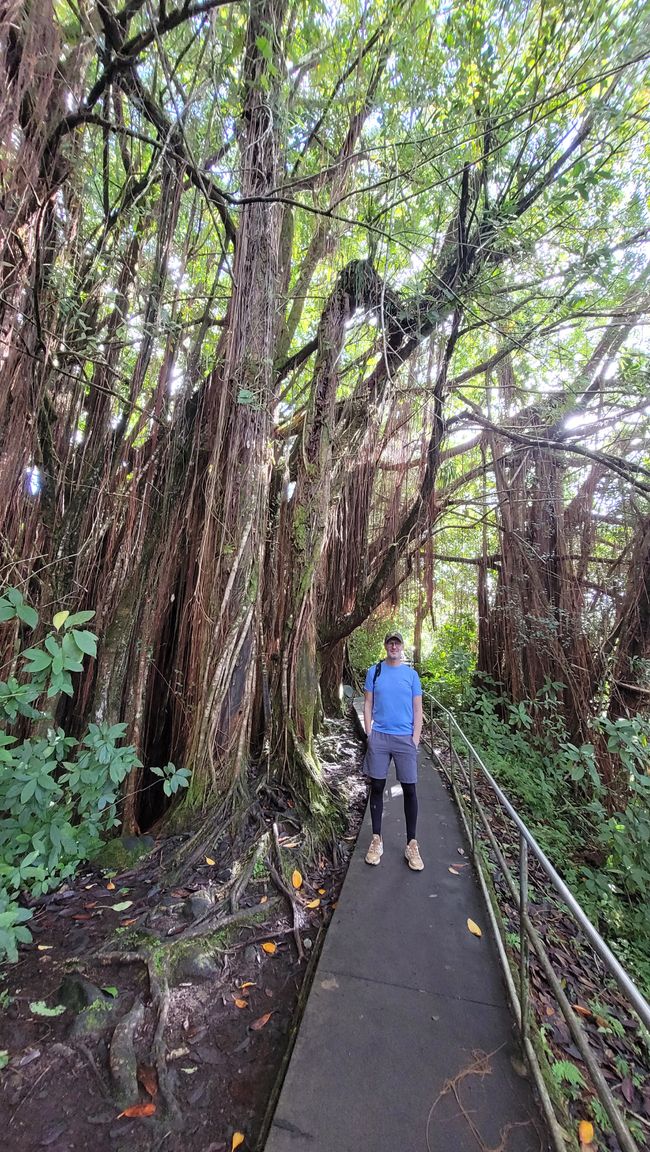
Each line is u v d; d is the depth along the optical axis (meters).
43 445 4.14
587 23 3.62
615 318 6.44
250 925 3.19
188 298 4.58
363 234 5.73
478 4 3.88
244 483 4.29
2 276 3.16
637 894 4.97
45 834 3.06
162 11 3.09
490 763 6.89
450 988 2.64
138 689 4.36
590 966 3.71
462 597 12.29
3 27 2.45
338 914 3.26
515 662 8.70
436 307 4.85
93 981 2.62
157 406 4.58
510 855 5.05
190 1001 2.61
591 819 6.41
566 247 4.78
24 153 2.82
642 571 7.45
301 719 5.04
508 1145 1.86
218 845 3.82
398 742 3.94
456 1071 2.15
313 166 5.39
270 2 3.79
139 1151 1.91
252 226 4.26
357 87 4.60
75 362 4.44
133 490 4.57
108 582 4.51
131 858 3.68
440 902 3.43
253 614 4.33
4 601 2.76
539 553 8.70
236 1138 1.98
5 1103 2.03
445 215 4.97
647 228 4.75
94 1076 2.16
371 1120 1.92
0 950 2.30
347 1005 2.49
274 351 4.56
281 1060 2.34
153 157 4.09
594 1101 2.23
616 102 3.76
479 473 9.42
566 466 8.61
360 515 7.17
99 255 4.21
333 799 4.93
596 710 7.73
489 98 3.99
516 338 5.33
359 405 5.83
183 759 4.33
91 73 3.71
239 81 4.07
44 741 3.06
